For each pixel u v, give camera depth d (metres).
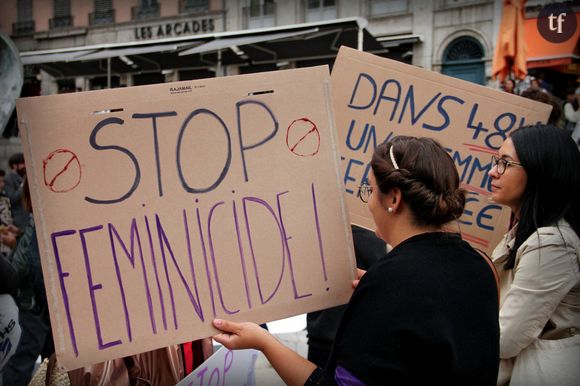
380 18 12.20
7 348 1.47
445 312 1.02
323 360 2.04
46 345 2.38
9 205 4.68
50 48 16.22
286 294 1.31
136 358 1.38
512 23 6.51
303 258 1.33
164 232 1.23
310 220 1.34
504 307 1.56
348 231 1.37
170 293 1.23
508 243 1.70
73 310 1.17
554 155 1.58
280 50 8.52
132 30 15.13
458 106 1.87
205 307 1.25
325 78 1.36
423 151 1.13
